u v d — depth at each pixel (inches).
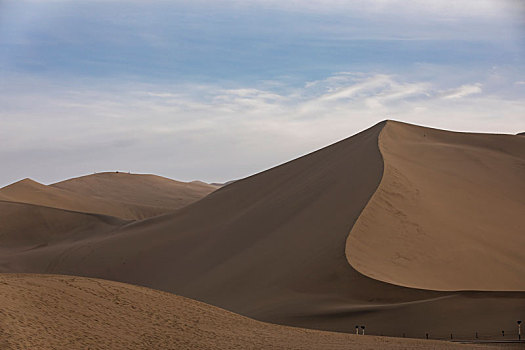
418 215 1914.4
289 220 2172.7
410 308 1290.6
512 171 2541.8
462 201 2154.3
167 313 1074.7
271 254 1932.8
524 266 1793.8
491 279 1678.2
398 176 2118.6
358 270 1568.7
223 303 1731.1
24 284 1005.8
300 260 1766.7
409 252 1728.6
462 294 1316.4
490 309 1237.7
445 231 1866.4
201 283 2017.7
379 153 2337.6
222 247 2299.5
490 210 2142.0
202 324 1061.1
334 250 1701.5
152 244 2640.3
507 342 1064.8
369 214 1852.9
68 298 994.7
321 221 1978.3
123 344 879.7
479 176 2434.8
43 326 855.7
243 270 1923.0
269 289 1690.5
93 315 960.9
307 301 1524.4
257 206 2536.9
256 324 1138.7
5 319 828.0
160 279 2315.5
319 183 2363.4
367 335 1126.4
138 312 1034.7
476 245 1829.5
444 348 1003.3
